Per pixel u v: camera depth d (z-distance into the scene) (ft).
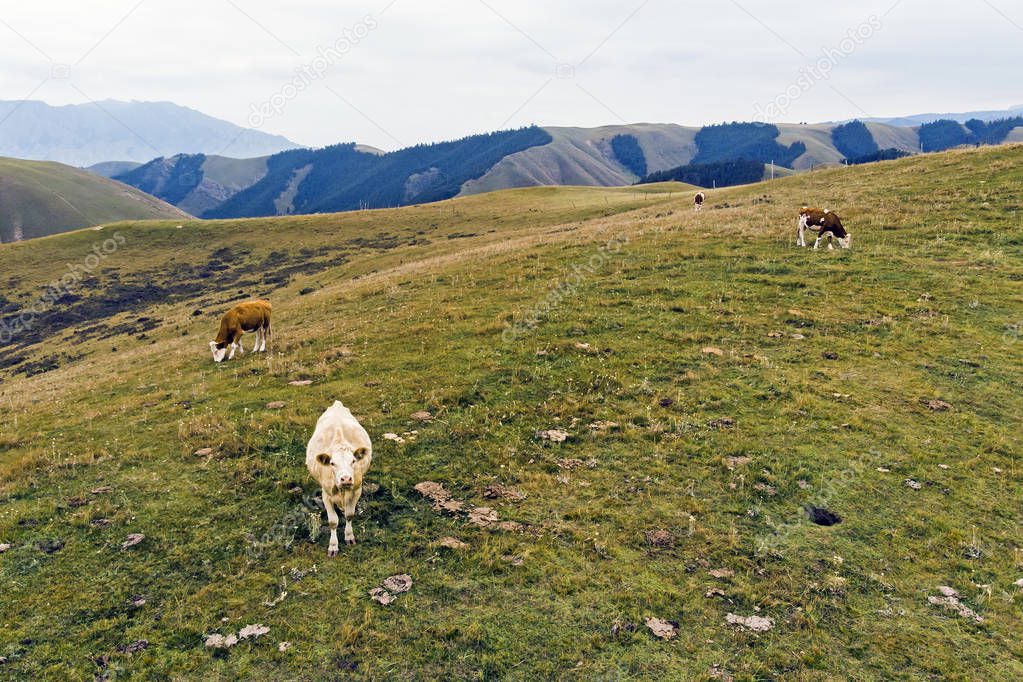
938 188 105.81
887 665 22.61
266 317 68.74
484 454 38.11
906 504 32.50
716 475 35.17
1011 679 21.90
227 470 36.78
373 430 41.37
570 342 56.13
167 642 23.77
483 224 273.54
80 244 301.02
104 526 31.32
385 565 27.91
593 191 368.27
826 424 40.37
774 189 161.07
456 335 61.87
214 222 331.16
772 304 63.72
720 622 24.62
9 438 45.34
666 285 71.56
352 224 311.06
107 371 79.61
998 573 27.40
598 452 38.06
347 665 22.53
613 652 23.07
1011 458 36.52
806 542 29.58
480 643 23.50
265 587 26.68
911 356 50.44
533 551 28.66
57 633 24.30
